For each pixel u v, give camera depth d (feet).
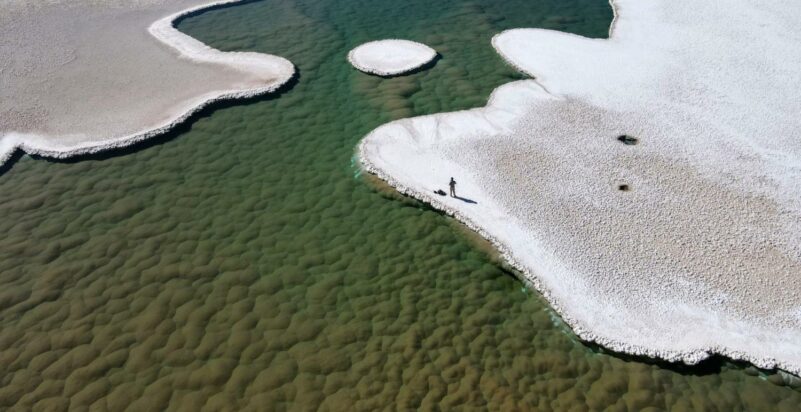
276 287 77.66
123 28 143.33
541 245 82.23
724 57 129.59
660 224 86.12
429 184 92.63
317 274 79.46
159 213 89.20
